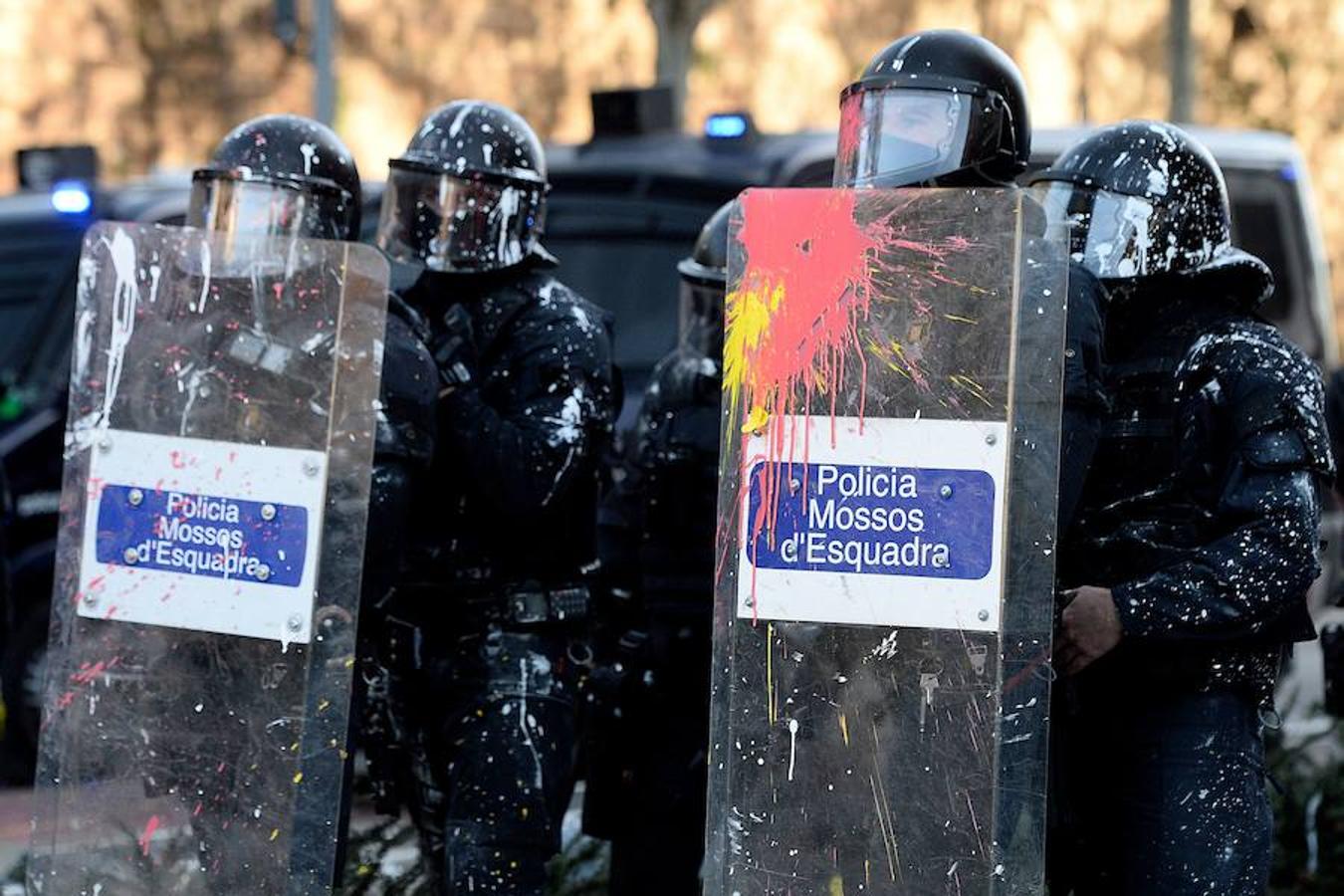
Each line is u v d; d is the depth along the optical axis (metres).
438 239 4.81
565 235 8.51
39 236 9.24
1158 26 25.64
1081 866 4.43
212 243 3.93
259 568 3.90
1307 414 4.14
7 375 9.02
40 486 8.65
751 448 3.62
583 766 5.62
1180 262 4.32
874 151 4.10
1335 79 26.19
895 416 3.57
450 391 4.67
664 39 15.11
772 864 3.63
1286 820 6.48
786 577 3.62
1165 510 4.28
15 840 7.24
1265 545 4.07
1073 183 4.37
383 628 4.71
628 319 8.31
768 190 3.61
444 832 4.68
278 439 3.90
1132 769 4.25
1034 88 25.22
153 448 3.95
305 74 20.70
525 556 4.79
